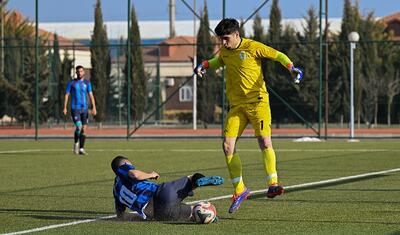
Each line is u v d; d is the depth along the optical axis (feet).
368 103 288.71
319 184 82.43
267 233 51.19
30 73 290.56
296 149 146.41
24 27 334.85
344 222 55.67
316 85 269.85
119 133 241.76
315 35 305.73
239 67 60.23
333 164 109.40
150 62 417.69
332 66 285.84
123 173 55.72
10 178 92.32
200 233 51.19
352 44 184.14
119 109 283.79
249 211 61.87
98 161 119.55
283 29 341.62
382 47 298.76
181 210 55.57
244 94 60.39
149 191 55.36
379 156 125.18
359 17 310.04
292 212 61.16
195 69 62.85
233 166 59.88
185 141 186.50
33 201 70.08
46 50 294.25
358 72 279.28
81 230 53.16
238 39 60.64
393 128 273.95
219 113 293.02
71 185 83.92
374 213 60.13
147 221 56.49
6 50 291.58
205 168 104.88
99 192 77.15
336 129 262.06
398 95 291.99
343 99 282.36
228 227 53.72
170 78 339.98
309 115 269.85
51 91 288.30
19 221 57.82
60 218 59.26
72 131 258.98
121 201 56.29
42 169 104.99
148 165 110.22
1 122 294.66
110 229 53.31
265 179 89.30
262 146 60.80
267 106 60.70
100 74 278.26
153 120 317.63
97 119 278.46
